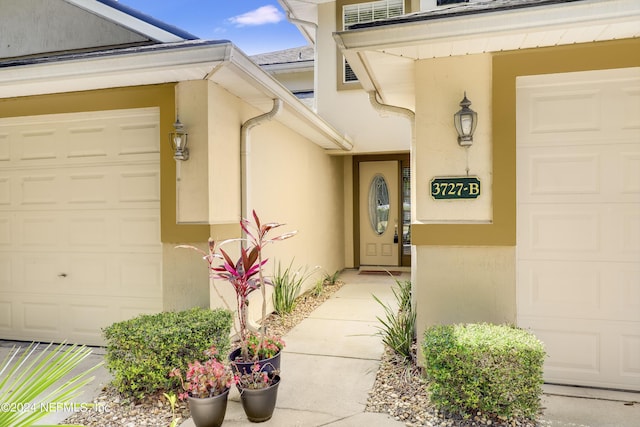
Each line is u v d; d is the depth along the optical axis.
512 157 3.20
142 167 4.12
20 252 4.47
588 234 3.24
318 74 8.21
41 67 3.70
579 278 3.25
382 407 2.91
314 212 7.35
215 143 3.99
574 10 2.73
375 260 9.24
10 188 4.50
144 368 2.91
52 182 4.38
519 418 2.67
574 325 3.25
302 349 4.13
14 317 4.48
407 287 5.46
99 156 4.25
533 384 2.56
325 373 3.52
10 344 4.38
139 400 2.99
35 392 1.52
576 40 3.06
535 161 3.32
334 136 6.92
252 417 2.71
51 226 4.39
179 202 3.92
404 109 4.08
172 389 2.98
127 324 3.14
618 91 3.17
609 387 3.19
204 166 3.86
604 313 3.20
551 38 3.01
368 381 3.35
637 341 3.15
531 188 3.33
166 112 3.94
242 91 4.27
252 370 2.85
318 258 7.51
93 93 4.13
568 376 3.26
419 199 3.38
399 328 3.88
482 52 3.25
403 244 9.08
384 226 9.20
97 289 4.25
